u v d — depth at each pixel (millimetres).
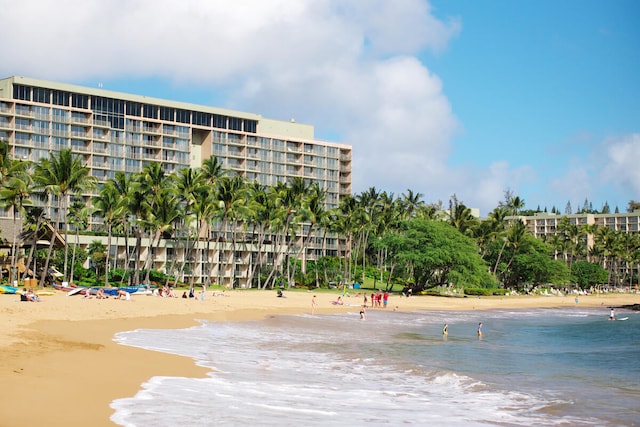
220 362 30016
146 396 20734
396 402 23109
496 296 132500
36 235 80062
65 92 128125
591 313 98812
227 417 18750
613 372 33281
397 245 115688
